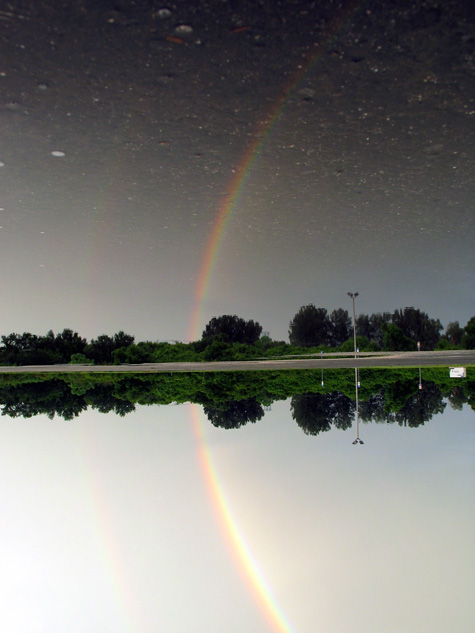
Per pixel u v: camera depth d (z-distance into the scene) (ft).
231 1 9.75
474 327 99.40
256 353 93.71
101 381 50.52
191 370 58.85
